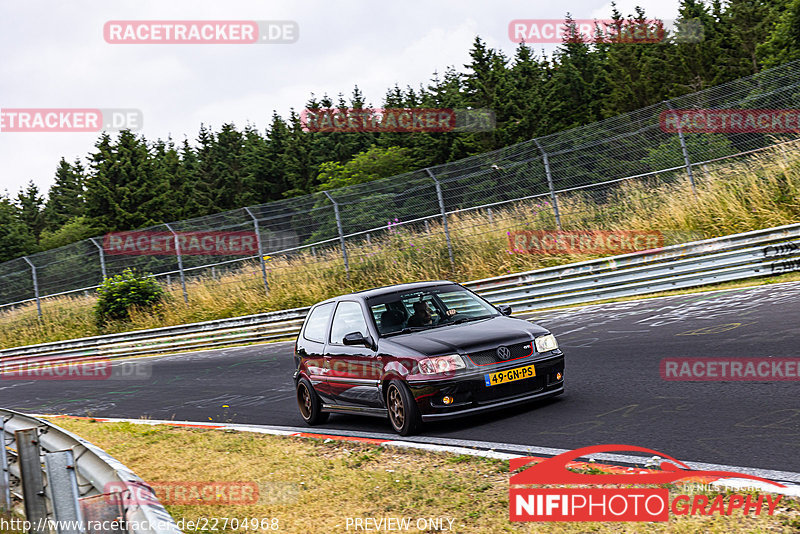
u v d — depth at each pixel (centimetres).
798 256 1184
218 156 6731
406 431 689
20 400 1535
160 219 5641
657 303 1232
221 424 927
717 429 551
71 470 376
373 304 789
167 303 2370
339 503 519
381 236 1966
